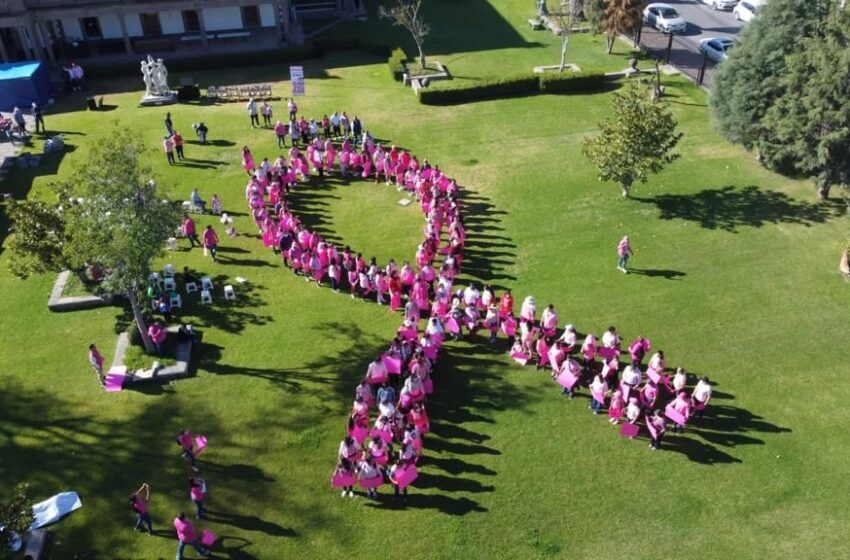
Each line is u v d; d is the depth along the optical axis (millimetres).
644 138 31812
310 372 25125
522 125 41531
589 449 21984
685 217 32688
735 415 22938
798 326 26359
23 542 19422
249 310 28172
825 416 22828
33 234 24938
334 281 29094
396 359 24000
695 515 19922
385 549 19281
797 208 32906
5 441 22781
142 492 20891
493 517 20016
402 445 20938
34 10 47969
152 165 38156
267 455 22078
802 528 19500
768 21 33312
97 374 25234
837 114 29828
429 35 55031
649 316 26984
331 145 36750
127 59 50812
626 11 47812
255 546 19406
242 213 34344
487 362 25422
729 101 34688
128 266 22688
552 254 30688
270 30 55781
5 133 41188
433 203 31984
